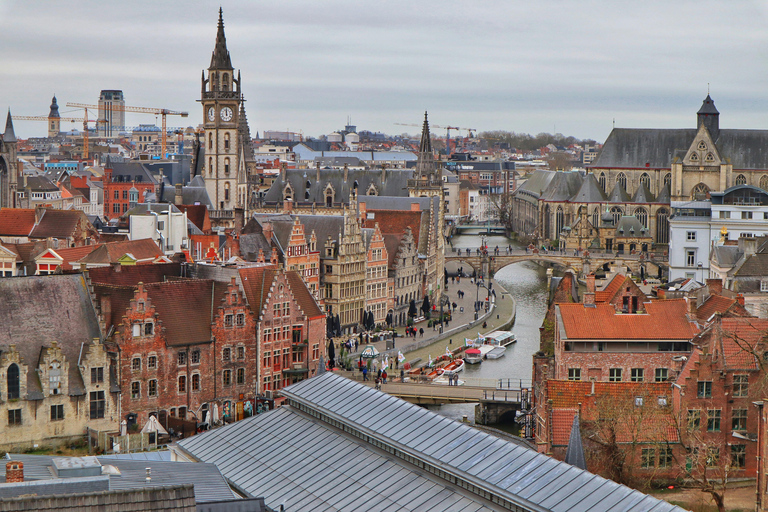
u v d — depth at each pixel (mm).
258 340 181750
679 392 143000
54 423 154125
